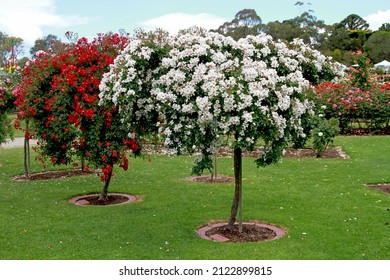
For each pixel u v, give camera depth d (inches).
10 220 308.2
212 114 230.8
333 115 750.5
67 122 355.9
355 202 343.9
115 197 381.7
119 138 346.9
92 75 341.1
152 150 628.7
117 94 257.9
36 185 433.1
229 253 239.6
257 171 474.9
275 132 235.9
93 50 350.0
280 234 275.1
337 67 293.7
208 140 243.6
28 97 391.2
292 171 473.1
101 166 346.3
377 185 403.5
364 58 797.9
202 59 247.0
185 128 241.6
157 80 253.9
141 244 256.1
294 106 246.2
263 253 239.3
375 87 780.0
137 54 257.8
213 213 321.1
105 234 275.0
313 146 566.9
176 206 343.3
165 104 241.6
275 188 397.4
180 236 269.7
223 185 418.0
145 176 469.1
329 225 288.2
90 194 395.9
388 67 1676.9
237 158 274.1
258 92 226.8
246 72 235.0
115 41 354.0
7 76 519.8
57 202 361.7
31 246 254.1
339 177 436.1
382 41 2048.5
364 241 257.9
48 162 553.9
